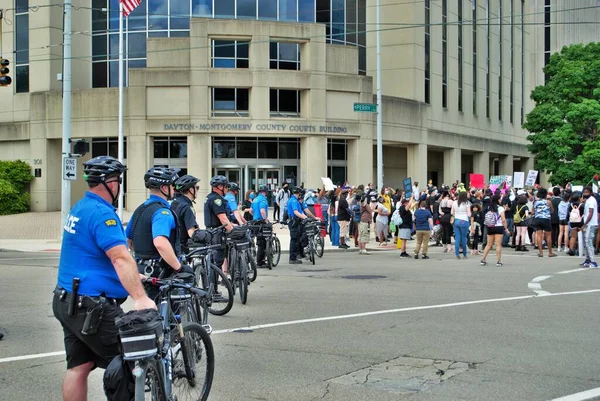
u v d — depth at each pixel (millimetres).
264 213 17031
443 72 49781
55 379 7012
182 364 5500
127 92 37719
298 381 6871
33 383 6867
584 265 17875
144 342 4492
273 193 39438
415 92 45906
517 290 13250
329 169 41250
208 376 5832
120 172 4977
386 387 6637
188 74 37062
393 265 18391
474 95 54531
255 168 39312
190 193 9773
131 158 37344
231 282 11359
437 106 48469
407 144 45156
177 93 37250
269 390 6559
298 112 38969
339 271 16766
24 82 41844
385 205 27156
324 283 14328
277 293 12828
